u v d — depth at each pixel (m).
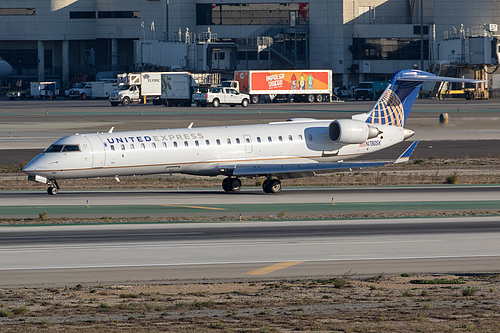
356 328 72.31
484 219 146.25
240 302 86.19
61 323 75.75
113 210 154.50
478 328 72.19
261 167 181.50
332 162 195.75
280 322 75.56
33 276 99.88
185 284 96.56
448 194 183.12
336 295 90.44
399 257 113.06
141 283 97.00
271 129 190.38
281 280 99.44
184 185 199.38
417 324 74.25
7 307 83.56
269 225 139.00
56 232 130.38
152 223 139.88
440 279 99.69
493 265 108.56
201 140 180.62
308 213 153.00
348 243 122.81
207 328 72.88
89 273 101.88
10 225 136.50
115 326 74.06
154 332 71.12
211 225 138.50
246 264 108.00
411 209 158.88
